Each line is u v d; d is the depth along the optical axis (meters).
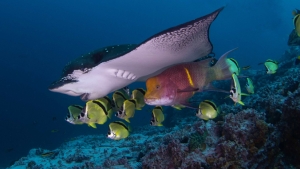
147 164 3.43
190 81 2.45
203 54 3.32
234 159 2.80
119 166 4.44
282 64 10.27
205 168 2.94
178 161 3.19
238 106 5.41
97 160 5.84
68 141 11.23
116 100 3.96
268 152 2.98
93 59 2.96
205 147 3.21
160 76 2.34
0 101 38.06
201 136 3.36
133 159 5.12
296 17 3.77
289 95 3.12
